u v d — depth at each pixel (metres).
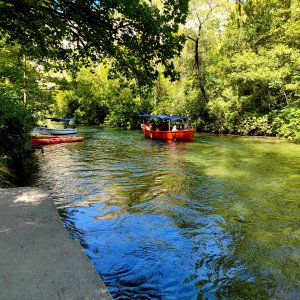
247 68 23.62
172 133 21.50
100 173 10.60
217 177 9.97
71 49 6.55
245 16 30.19
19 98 16.12
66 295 2.38
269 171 10.87
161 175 10.30
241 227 5.80
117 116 36.56
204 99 28.91
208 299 3.62
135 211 6.65
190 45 28.48
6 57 15.44
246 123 25.17
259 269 4.30
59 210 6.68
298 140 20.77
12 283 2.54
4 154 10.99
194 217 6.30
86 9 4.68
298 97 22.86
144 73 5.44
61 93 42.62
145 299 3.58
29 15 5.25
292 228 5.76
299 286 3.89
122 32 4.92
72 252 3.12
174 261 4.48
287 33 22.67
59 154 15.11
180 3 4.53
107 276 4.03
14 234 3.58
